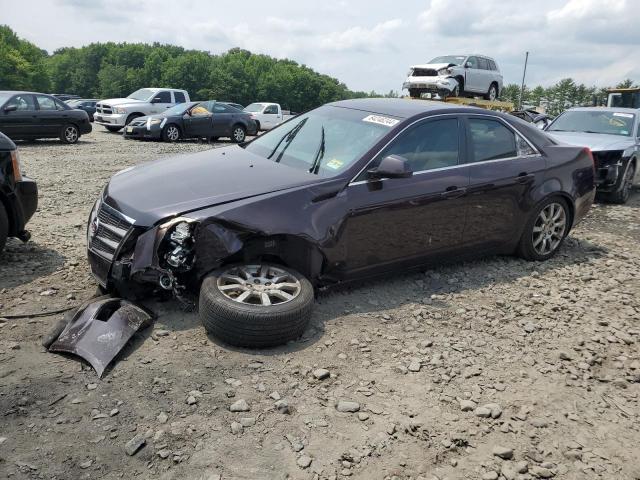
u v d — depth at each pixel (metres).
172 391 3.36
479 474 2.88
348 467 2.86
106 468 2.72
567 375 3.90
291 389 3.49
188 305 4.28
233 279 4.12
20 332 3.94
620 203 10.48
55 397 3.23
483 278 5.62
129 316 3.89
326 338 4.15
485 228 5.58
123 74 124.31
